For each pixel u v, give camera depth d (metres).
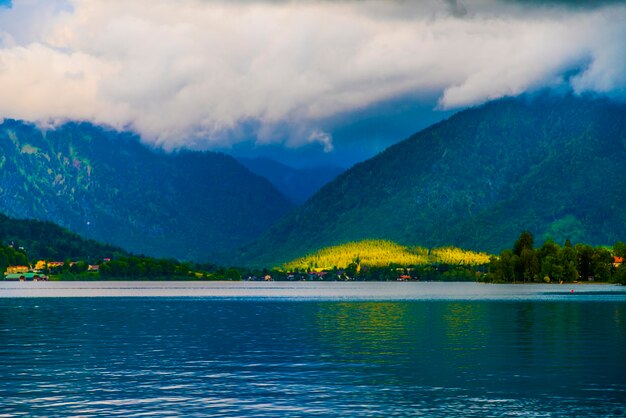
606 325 116.88
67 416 50.75
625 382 62.53
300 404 54.50
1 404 54.31
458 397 56.78
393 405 54.06
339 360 75.81
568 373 67.00
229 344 90.75
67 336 101.00
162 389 60.06
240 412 52.00
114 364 73.19
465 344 89.31
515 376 65.50
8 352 82.56
